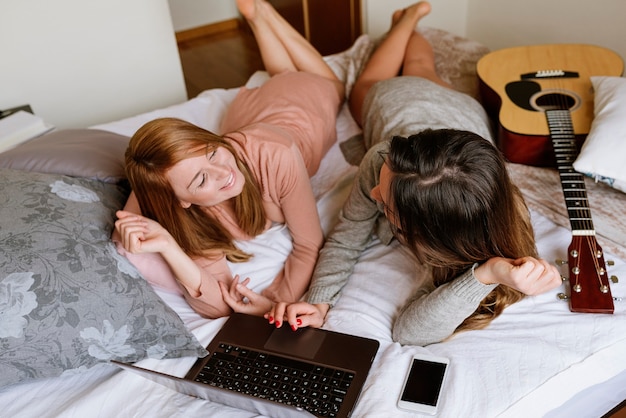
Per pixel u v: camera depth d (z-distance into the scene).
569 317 1.13
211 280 1.28
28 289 1.06
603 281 1.17
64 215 1.18
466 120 1.54
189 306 1.33
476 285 1.02
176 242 1.26
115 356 1.14
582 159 1.35
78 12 2.19
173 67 2.48
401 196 1.00
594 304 1.13
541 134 1.50
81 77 2.31
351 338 1.14
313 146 1.62
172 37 2.41
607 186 1.42
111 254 1.18
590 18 2.32
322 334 1.16
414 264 1.30
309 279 1.35
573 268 1.19
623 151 1.32
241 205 1.33
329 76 2.00
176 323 1.18
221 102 1.98
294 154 1.33
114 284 1.14
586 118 1.55
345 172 1.64
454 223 0.97
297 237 1.39
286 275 1.36
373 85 1.73
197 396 1.07
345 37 3.07
